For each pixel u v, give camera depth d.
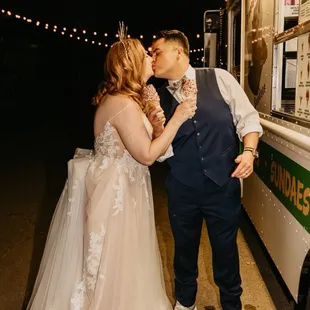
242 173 2.18
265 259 3.58
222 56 5.63
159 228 4.34
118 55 2.04
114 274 2.15
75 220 2.25
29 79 20.36
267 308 2.90
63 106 18.08
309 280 2.19
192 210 2.41
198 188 2.33
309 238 2.09
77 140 10.17
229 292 2.51
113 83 2.06
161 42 2.25
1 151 8.80
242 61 3.94
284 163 2.53
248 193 3.79
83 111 16.67
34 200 5.39
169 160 2.38
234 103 2.28
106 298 2.13
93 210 2.12
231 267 2.46
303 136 2.13
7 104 17.55
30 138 10.46
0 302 3.06
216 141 2.28
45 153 8.59
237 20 4.38
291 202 2.38
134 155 2.05
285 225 2.51
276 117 2.72
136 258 2.21
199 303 2.98
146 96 2.11
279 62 2.81
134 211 2.20
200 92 2.28
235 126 2.36
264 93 3.06
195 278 2.65
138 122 2.01
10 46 18.94
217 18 6.44
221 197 2.32
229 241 2.41
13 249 3.94
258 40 3.23
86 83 22.30
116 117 2.04
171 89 2.35
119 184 2.13
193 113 2.05
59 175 6.72
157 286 2.36
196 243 2.54
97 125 2.15
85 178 2.19
